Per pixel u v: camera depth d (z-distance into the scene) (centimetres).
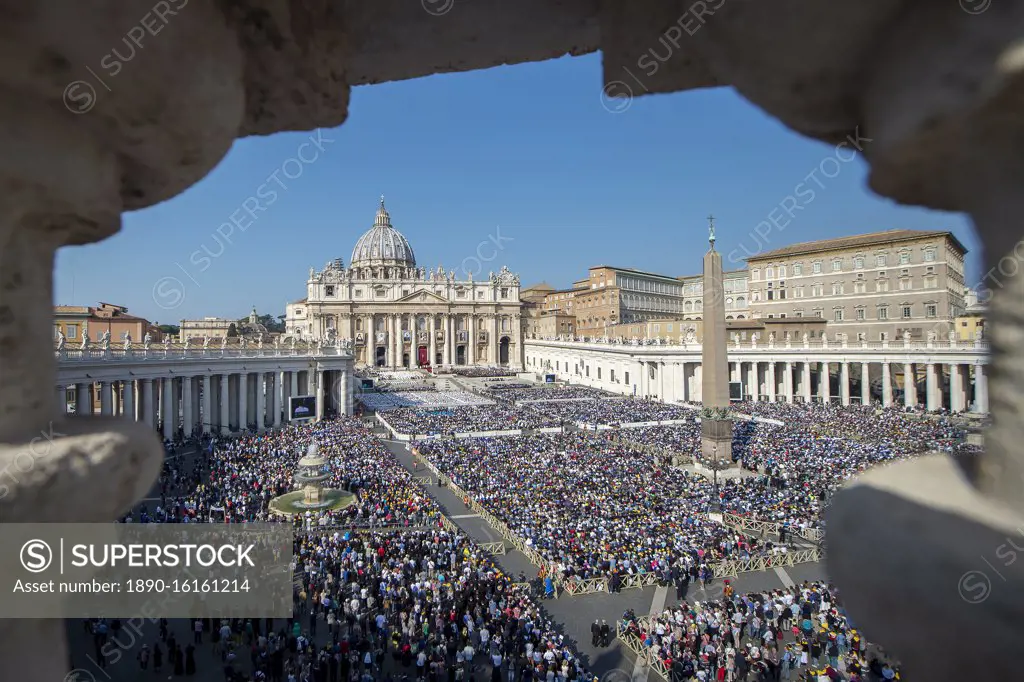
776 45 216
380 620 1675
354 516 2694
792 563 2280
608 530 2483
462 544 2370
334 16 335
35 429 237
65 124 222
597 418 5766
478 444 4534
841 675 1489
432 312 13088
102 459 232
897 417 5281
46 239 247
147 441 263
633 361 7981
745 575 2189
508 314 13938
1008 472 197
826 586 1942
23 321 236
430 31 383
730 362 7256
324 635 1691
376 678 1509
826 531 246
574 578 2064
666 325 9206
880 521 212
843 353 6512
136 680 1466
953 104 173
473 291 13688
